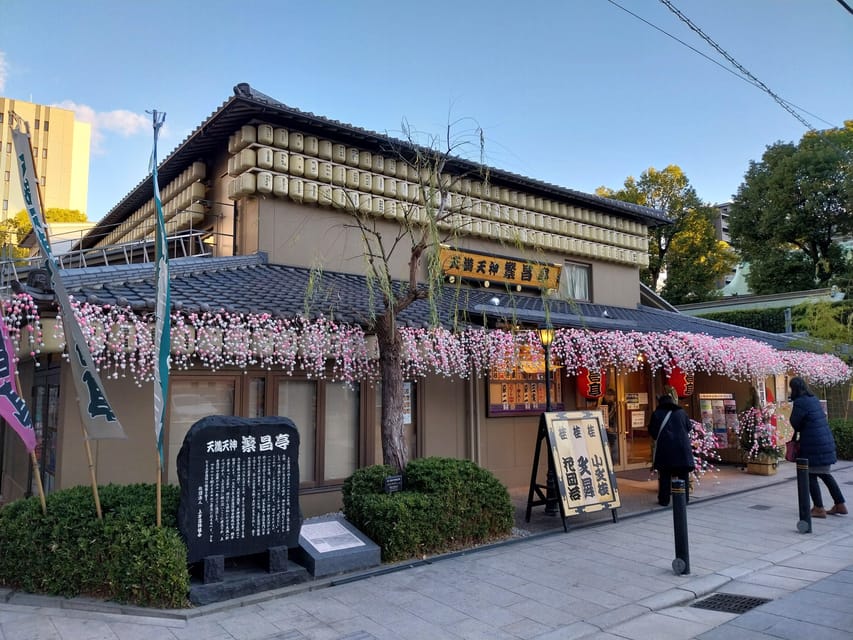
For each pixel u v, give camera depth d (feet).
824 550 21.42
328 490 26.45
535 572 19.01
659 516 27.09
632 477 37.70
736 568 19.39
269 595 16.61
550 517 26.58
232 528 16.94
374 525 20.10
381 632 14.46
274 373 25.39
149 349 19.15
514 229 32.27
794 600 16.37
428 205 22.94
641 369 42.37
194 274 25.55
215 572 16.47
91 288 20.24
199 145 33.30
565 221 42.29
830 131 76.59
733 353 34.47
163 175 37.68
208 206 34.50
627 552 21.25
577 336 29.22
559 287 38.37
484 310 28.63
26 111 172.65
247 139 29.53
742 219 81.76
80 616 15.15
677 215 82.64
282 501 17.87
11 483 31.04
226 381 24.31
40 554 16.19
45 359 24.84
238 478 17.17
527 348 29.19
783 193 75.46
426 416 30.37
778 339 47.29
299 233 30.96
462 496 21.72
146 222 42.73
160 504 16.39
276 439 17.92
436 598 16.74
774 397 42.39
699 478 35.45
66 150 179.63
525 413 34.73
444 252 34.81
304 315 21.75
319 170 31.35
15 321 17.22
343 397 27.78
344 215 32.63
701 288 82.89
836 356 46.65
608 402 40.40
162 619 15.02
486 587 17.62
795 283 76.69
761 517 26.73
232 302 21.59
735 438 42.14
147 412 22.08
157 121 16.43
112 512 16.65
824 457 26.43
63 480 20.48
